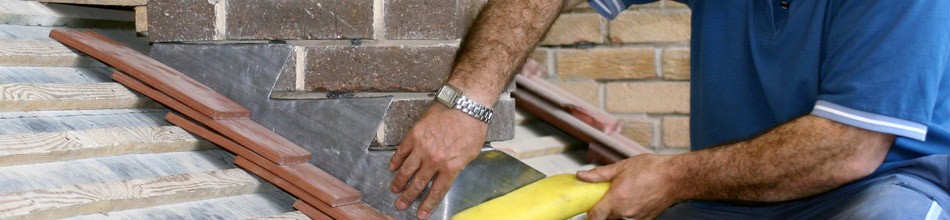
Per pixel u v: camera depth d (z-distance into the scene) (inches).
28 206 55.1
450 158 69.5
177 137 69.6
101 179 61.8
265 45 72.4
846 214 74.7
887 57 70.6
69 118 66.8
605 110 136.5
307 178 67.9
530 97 131.1
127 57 74.1
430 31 71.3
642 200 77.3
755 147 75.7
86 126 66.7
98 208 58.9
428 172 69.2
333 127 71.2
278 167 67.8
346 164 70.7
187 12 74.1
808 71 76.9
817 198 79.6
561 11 79.1
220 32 73.1
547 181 76.1
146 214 61.1
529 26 74.7
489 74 71.6
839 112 72.3
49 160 61.3
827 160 73.9
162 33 75.4
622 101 136.0
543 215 71.5
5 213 53.7
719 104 85.0
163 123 72.2
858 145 73.0
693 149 90.4
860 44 71.7
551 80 137.5
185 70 75.5
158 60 76.5
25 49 71.0
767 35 80.1
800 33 77.4
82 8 84.2
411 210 70.4
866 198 74.4
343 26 70.3
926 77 70.4
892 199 72.7
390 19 70.2
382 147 71.0
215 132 70.2
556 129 131.7
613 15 91.3
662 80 134.8
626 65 135.3
